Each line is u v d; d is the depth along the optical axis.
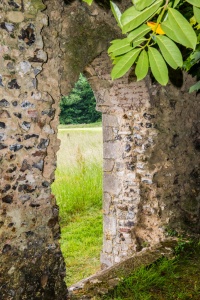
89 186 7.52
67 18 3.12
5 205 2.69
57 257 3.05
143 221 4.48
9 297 2.71
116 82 4.20
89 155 9.08
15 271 2.75
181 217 4.61
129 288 3.27
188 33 1.01
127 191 4.50
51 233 3.00
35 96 2.83
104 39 3.51
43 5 2.80
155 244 4.16
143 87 4.09
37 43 2.80
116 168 4.59
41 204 2.92
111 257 4.70
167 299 3.15
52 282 3.00
